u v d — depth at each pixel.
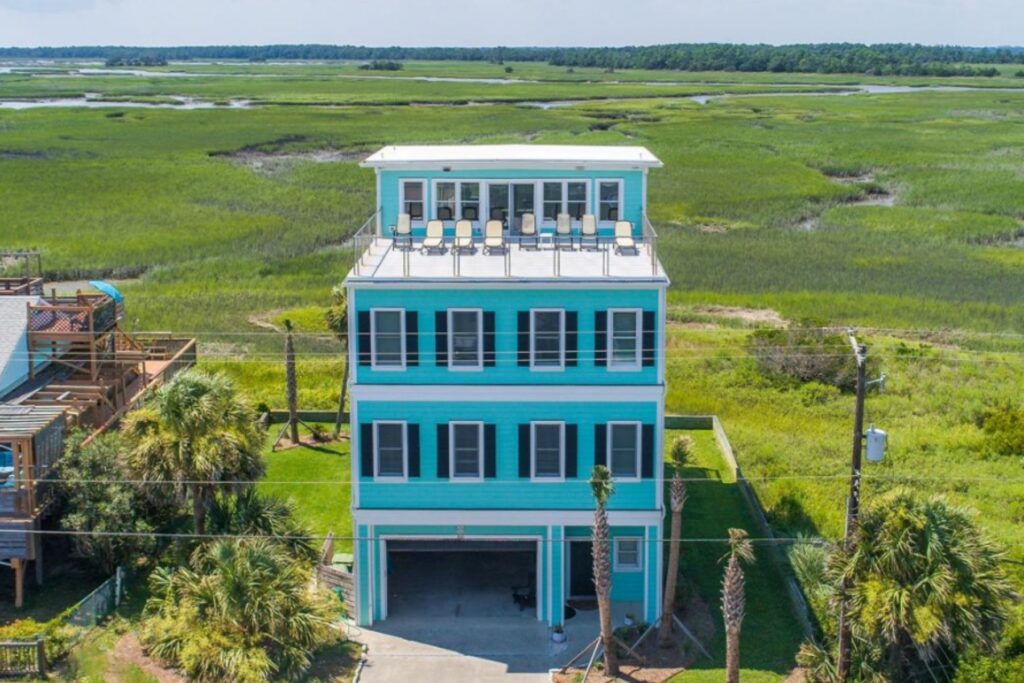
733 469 42.41
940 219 96.19
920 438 46.41
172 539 33.00
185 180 113.06
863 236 90.44
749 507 39.12
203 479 31.17
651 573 31.72
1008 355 58.59
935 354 57.84
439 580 34.09
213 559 29.64
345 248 86.50
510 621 31.69
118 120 167.25
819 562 31.66
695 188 110.00
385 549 31.59
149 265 80.44
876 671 26.33
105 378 41.06
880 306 68.44
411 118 169.25
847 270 78.62
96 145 137.62
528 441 30.95
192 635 28.39
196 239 88.06
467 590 33.50
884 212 99.25
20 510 31.41
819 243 87.88
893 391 52.84
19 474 31.30
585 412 30.80
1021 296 71.62
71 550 34.28
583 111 182.50
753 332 59.62
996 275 77.25
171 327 62.84
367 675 28.73
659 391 30.56
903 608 24.88
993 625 25.34
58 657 28.59
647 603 31.86
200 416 31.27
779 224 95.56
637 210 36.59
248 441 32.41
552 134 147.75
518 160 36.00
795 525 37.56
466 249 33.88
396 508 31.31
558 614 31.55
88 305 41.19
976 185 110.69
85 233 89.69
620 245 34.16
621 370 30.62
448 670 29.06
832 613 27.34
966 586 25.23
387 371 30.72
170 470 31.09
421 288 30.12
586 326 30.39
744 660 29.31
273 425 47.88
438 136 146.00
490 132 150.25
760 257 82.62
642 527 31.42
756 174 117.75
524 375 30.70
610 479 28.14
